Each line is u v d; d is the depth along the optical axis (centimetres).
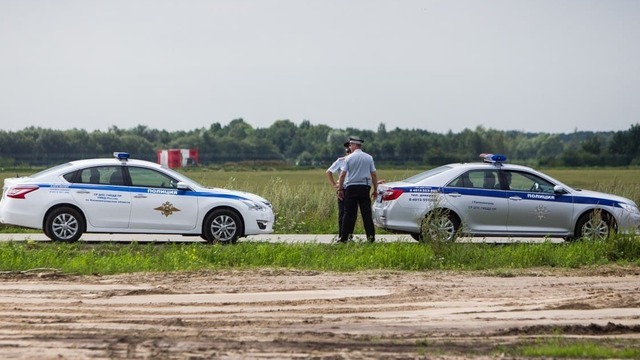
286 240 4244
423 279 3067
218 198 4016
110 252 3641
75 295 2662
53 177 3909
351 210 3972
